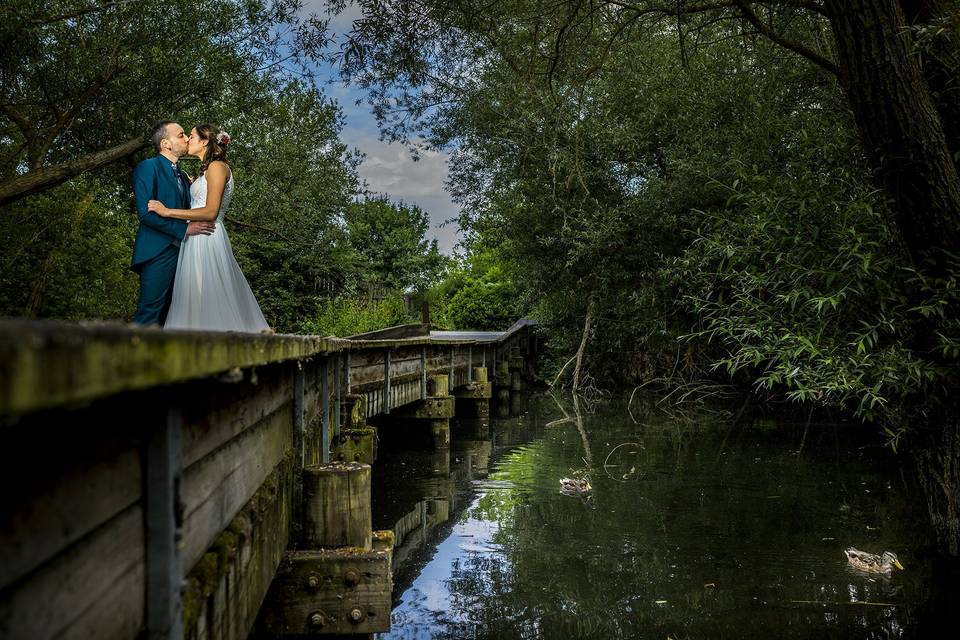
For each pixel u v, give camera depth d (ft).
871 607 14.21
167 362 3.55
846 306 17.66
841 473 27.07
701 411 48.08
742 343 20.61
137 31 25.64
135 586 4.48
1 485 2.86
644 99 47.06
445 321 128.77
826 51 27.02
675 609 14.24
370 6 23.39
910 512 21.35
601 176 49.90
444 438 33.76
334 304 73.92
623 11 28.53
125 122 26.45
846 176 18.54
